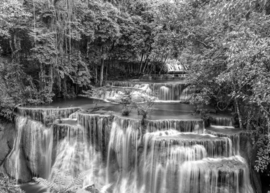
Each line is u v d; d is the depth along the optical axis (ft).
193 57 39.78
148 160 33.32
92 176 36.78
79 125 38.99
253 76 25.45
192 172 29.71
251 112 32.71
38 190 36.35
